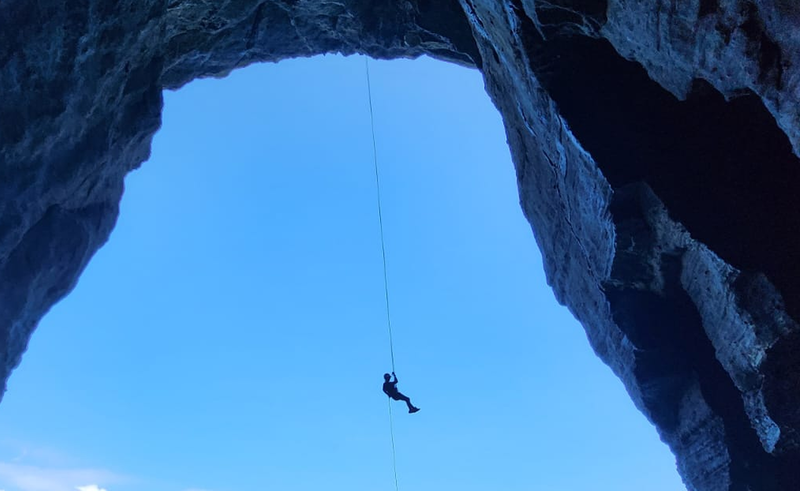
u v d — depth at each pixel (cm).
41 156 2098
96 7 2011
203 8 2644
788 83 973
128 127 2556
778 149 1466
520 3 1675
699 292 1593
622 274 1714
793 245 1372
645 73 1670
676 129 1592
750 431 1569
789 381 1350
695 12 1123
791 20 909
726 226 1445
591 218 1814
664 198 1522
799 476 1465
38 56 1911
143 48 2423
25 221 2142
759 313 1371
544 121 1859
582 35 1648
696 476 1728
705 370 1648
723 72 1153
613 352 2078
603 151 1616
